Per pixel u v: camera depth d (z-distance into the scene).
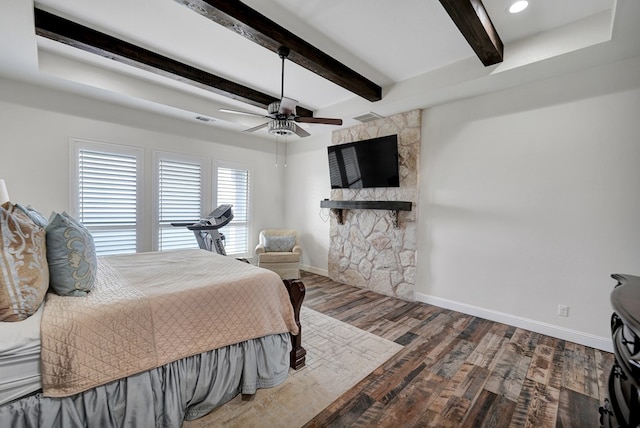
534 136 2.96
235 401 1.87
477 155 3.37
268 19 2.32
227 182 5.12
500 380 2.13
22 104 3.16
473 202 3.41
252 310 1.95
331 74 2.99
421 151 3.88
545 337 2.86
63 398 1.31
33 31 2.19
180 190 4.50
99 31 2.53
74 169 3.52
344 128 4.81
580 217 2.72
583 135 2.69
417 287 3.94
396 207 3.91
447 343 2.71
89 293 1.65
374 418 1.75
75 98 3.48
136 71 3.31
